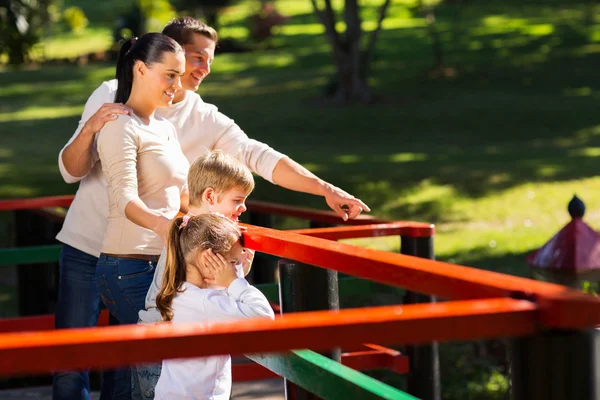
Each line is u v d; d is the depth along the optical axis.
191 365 4.11
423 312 2.27
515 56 50.09
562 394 2.32
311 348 2.21
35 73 54.78
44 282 8.85
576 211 6.23
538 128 32.25
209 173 4.45
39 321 6.95
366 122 35.16
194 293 4.07
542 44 53.12
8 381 7.90
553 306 2.25
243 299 4.04
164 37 4.85
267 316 4.02
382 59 51.62
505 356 9.12
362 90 39.97
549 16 62.50
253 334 2.19
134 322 4.74
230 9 72.44
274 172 5.35
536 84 42.50
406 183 22.23
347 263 3.08
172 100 5.34
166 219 4.39
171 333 2.15
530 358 2.33
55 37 67.44
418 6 49.53
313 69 51.53
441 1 70.94
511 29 58.91
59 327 5.23
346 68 40.03
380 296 12.24
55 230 8.61
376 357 5.28
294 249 3.54
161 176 4.77
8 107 43.25
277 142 31.56
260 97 42.88
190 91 5.52
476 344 9.34
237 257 4.16
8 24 16.50
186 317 4.05
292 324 2.21
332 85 41.31
